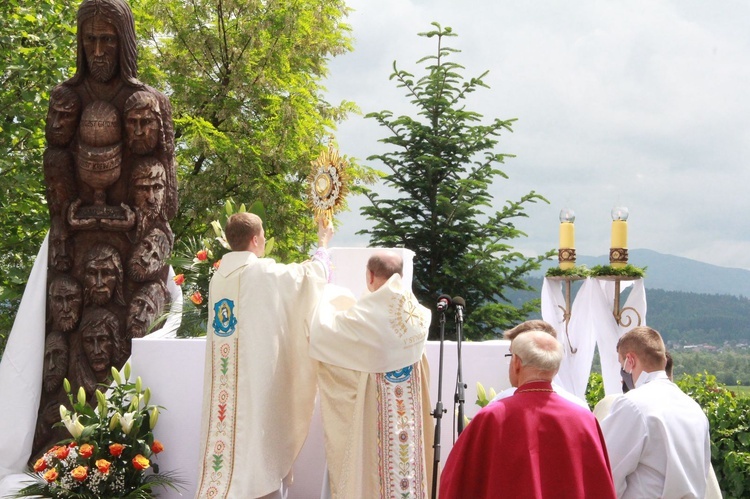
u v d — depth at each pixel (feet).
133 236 22.80
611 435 13.41
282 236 53.06
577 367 23.89
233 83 54.75
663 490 13.10
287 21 55.31
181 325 22.29
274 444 17.35
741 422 20.06
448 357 19.40
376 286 17.43
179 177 54.95
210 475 17.12
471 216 39.32
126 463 18.51
